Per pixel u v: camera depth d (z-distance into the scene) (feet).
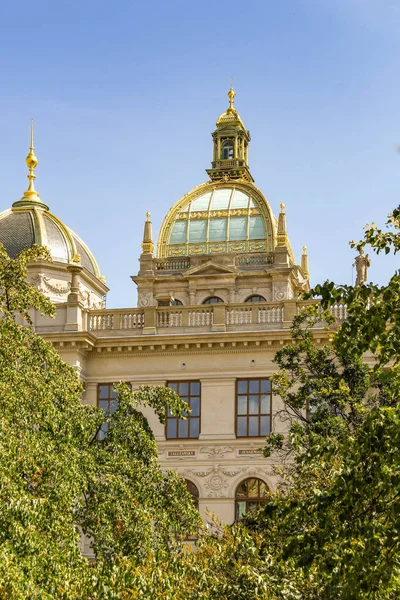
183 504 134.21
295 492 135.44
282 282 263.70
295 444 141.69
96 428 141.49
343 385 167.12
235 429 205.16
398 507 76.79
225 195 282.97
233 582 104.63
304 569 80.84
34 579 98.63
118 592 103.60
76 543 111.65
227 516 201.16
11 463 109.29
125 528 123.85
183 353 210.18
